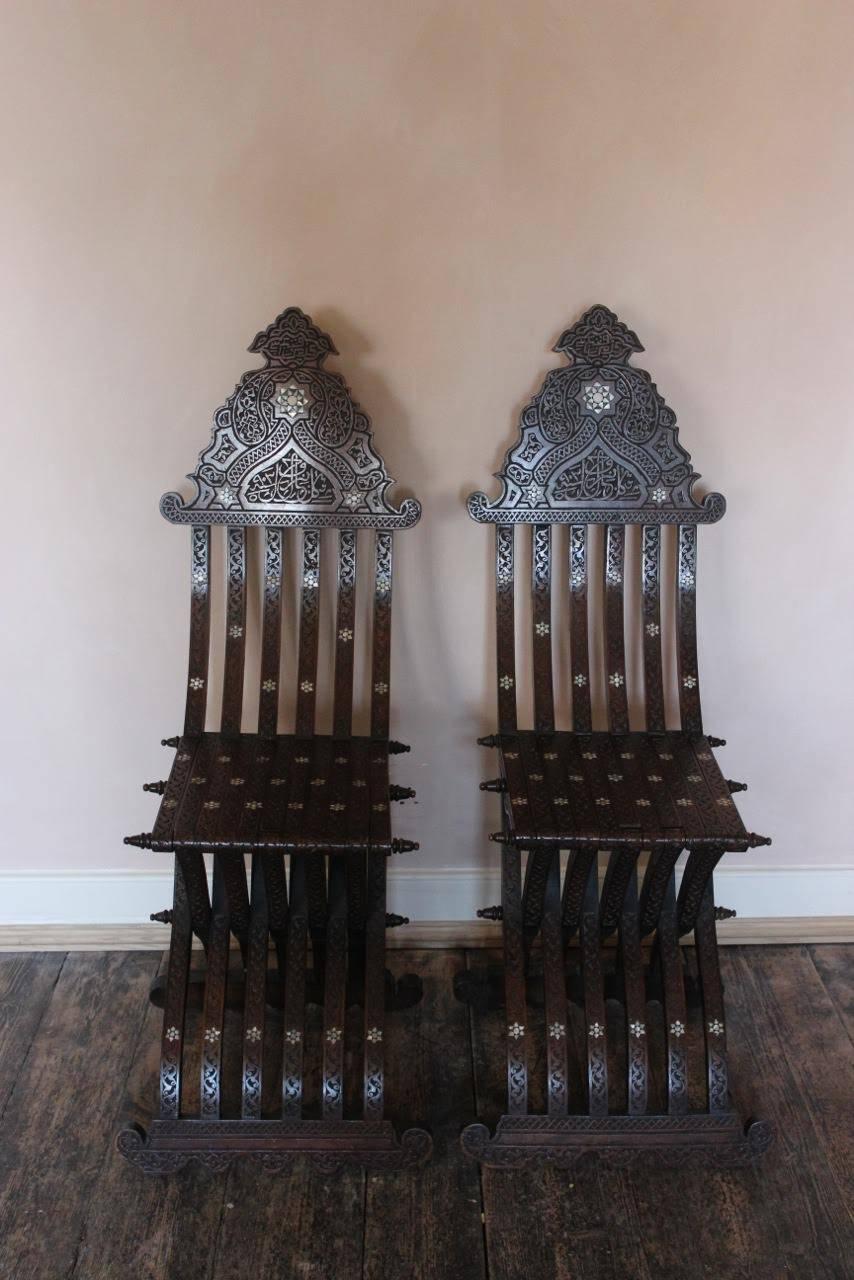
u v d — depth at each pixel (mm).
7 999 2184
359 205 1757
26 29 1634
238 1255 1701
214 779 1772
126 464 1931
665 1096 1931
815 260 1812
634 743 1892
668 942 1906
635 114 1714
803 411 1920
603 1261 1698
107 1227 1739
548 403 1815
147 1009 2168
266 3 1625
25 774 2193
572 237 1791
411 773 2213
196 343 1843
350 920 1966
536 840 1639
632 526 2018
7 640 2070
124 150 1709
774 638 2109
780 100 1711
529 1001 2104
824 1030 2137
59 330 1823
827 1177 1836
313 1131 1810
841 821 2281
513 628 1916
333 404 1791
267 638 1903
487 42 1662
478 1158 1826
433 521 1988
